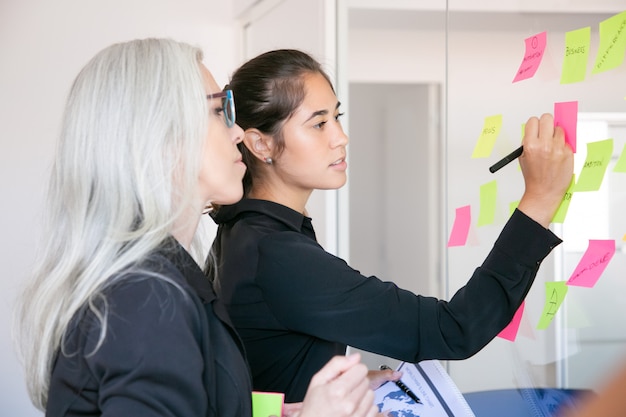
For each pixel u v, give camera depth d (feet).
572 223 4.87
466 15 6.28
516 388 5.61
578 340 4.85
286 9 9.88
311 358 4.92
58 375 3.65
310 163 5.17
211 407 3.64
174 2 12.52
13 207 13.10
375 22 10.38
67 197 3.82
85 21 12.73
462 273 6.46
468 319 4.39
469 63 6.24
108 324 3.45
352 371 3.74
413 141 13.55
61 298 3.70
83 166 3.76
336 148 5.22
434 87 12.87
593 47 4.66
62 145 3.88
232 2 12.34
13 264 13.14
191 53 3.96
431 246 13.66
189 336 3.51
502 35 5.70
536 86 5.24
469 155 6.27
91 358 3.45
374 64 11.84
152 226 3.68
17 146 13.05
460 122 6.45
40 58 12.84
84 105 3.82
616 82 4.45
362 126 14.01
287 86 5.12
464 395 6.40
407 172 13.78
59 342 3.71
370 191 14.11
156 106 3.75
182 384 3.40
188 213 3.94
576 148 4.77
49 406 3.67
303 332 4.75
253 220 5.05
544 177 4.58
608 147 4.50
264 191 5.36
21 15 12.80
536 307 5.32
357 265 14.29
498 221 5.82
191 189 3.82
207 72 4.19
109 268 3.60
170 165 3.78
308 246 4.73
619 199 4.42
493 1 5.85
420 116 13.29
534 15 5.26
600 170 4.57
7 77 12.92
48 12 12.77
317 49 8.76
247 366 3.98
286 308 4.69
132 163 3.70
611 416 2.99
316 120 5.16
